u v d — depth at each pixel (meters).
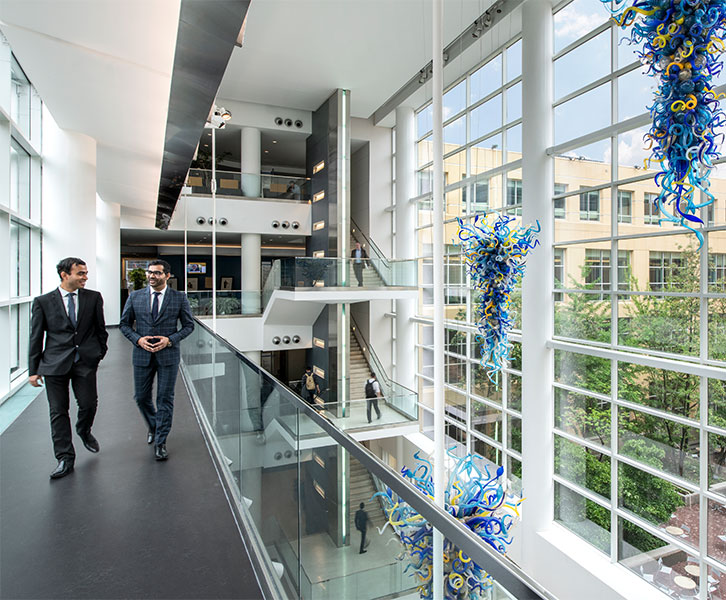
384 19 10.69
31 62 4.62
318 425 1.63
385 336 17.86
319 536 1.61
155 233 19.88
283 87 14.86
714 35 1.87
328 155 15.73
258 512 2.44
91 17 3.74
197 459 3.43
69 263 3.17
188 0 2.68
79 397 3.32
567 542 9.06
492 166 12.38
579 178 9.12
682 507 7.29
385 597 1.39
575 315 9.26
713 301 6.89
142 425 4.26
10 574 2.02
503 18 10.33
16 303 7.21
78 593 1.89
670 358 7.50
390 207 17.73
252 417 2.65
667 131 1.98
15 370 7.40
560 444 9.58
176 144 5.80
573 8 9.20
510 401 11.38
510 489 10.95
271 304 15.00
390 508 1.45
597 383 8.78
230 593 1.90
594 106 8.81
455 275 13.91
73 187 7.50
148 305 3.49
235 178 16.53
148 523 2.49
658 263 7.72
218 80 3.84
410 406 11.91
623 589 7.72
